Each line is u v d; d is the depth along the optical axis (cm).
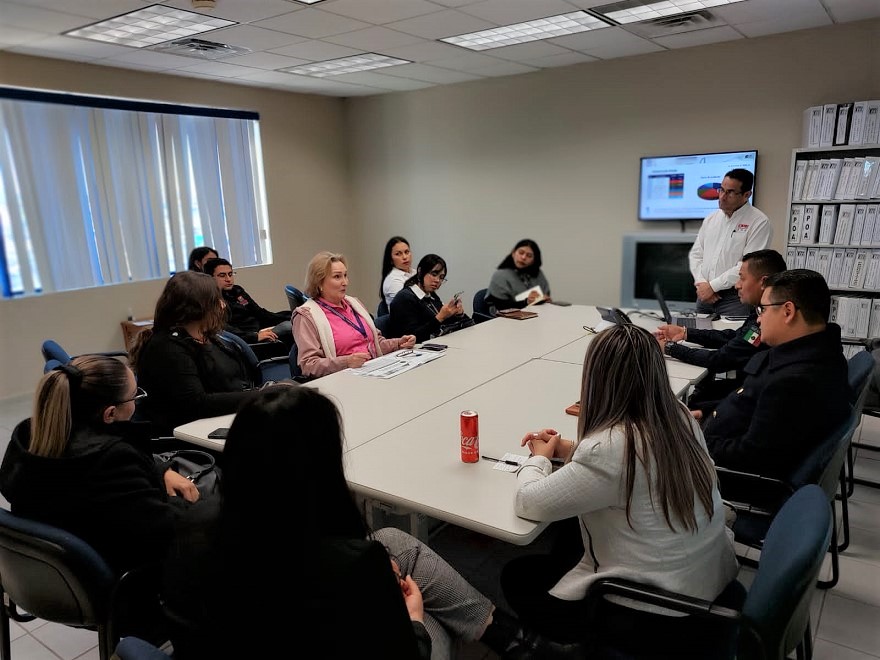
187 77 568
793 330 187
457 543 257
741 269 269
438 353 304
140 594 153
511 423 204
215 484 187
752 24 437
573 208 598
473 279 680
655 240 460
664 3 382
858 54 441
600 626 132
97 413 150
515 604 148
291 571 87
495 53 504
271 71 550
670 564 127
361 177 741
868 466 320
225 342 272
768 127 488
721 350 266
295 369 314
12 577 145
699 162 519
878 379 287
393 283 452
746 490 194
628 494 125
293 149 681
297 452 90
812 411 177
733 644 129
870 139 418
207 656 91
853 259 434
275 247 676
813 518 118
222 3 353
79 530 145
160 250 574
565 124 585
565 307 434
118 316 546
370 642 90
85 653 203
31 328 491
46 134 489
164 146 568
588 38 465
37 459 140
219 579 89
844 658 190
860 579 230
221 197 624
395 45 462
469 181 659
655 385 128
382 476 166
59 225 503
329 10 371
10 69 455
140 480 151
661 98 530
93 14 360
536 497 135
